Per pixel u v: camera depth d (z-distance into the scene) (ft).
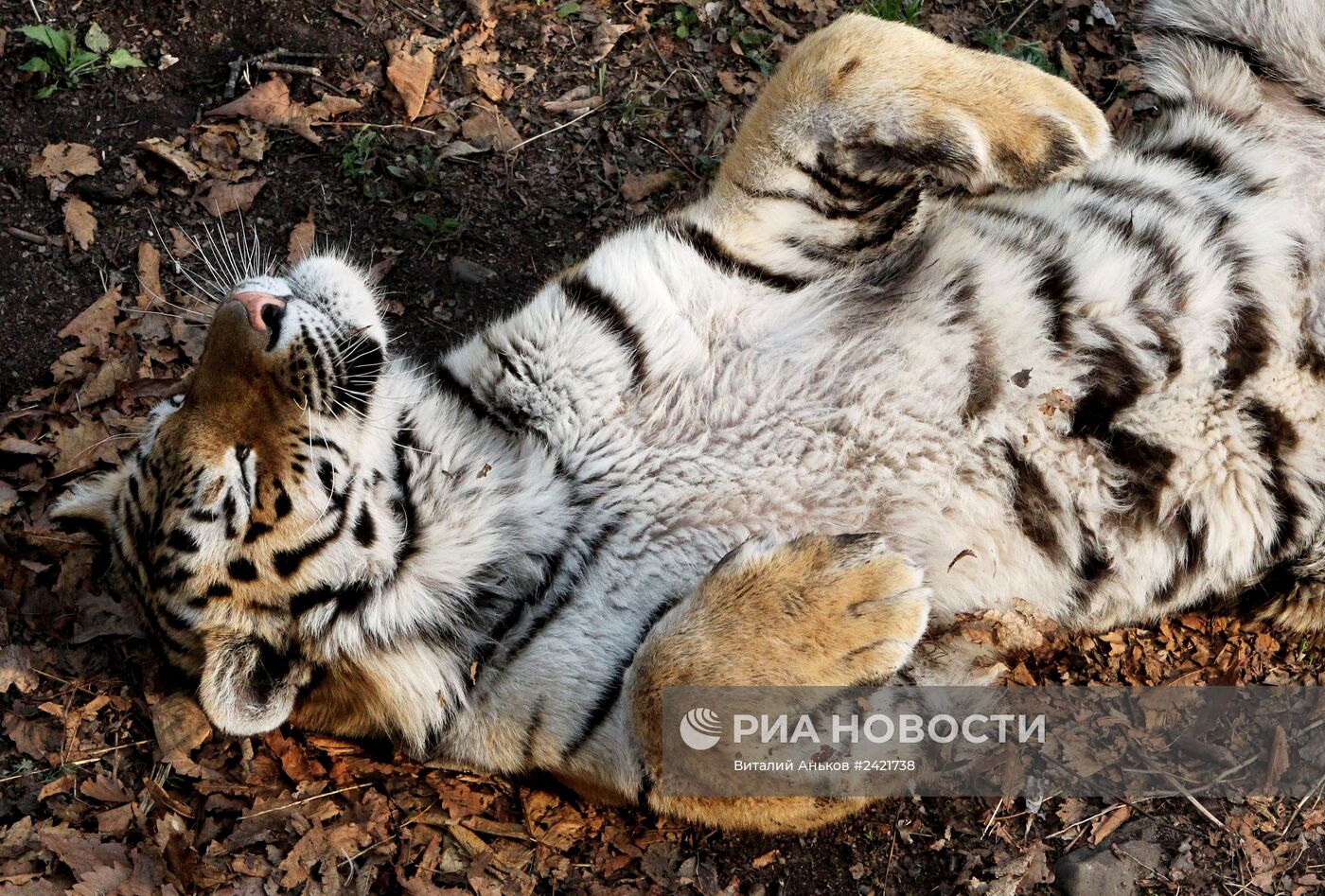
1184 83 13.01
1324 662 13.48
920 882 12.60
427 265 15.71
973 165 11.69
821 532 11.44
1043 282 11.66
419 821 12.30
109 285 15.03
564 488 11.84
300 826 12.05
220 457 11.33
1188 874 12.60
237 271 15.05
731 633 10.43
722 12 17.46
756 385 11.82
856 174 12.01
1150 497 11.52
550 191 16.26
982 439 11.44
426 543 11.91
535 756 11.75
